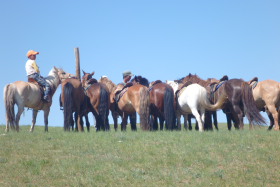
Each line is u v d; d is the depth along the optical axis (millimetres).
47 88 18078
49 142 14156
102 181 10094
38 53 18625
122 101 17969
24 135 15602
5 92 16781
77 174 10625
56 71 19297
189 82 18578
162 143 13547
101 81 21859
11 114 16703
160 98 17703
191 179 10242
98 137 14891
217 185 9797
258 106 18781
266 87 17953
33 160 11641
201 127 16906
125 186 9766
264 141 13680
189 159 11648
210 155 12102
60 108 19562
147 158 11781
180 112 18719
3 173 10711
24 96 17172
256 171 10781
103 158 11867
